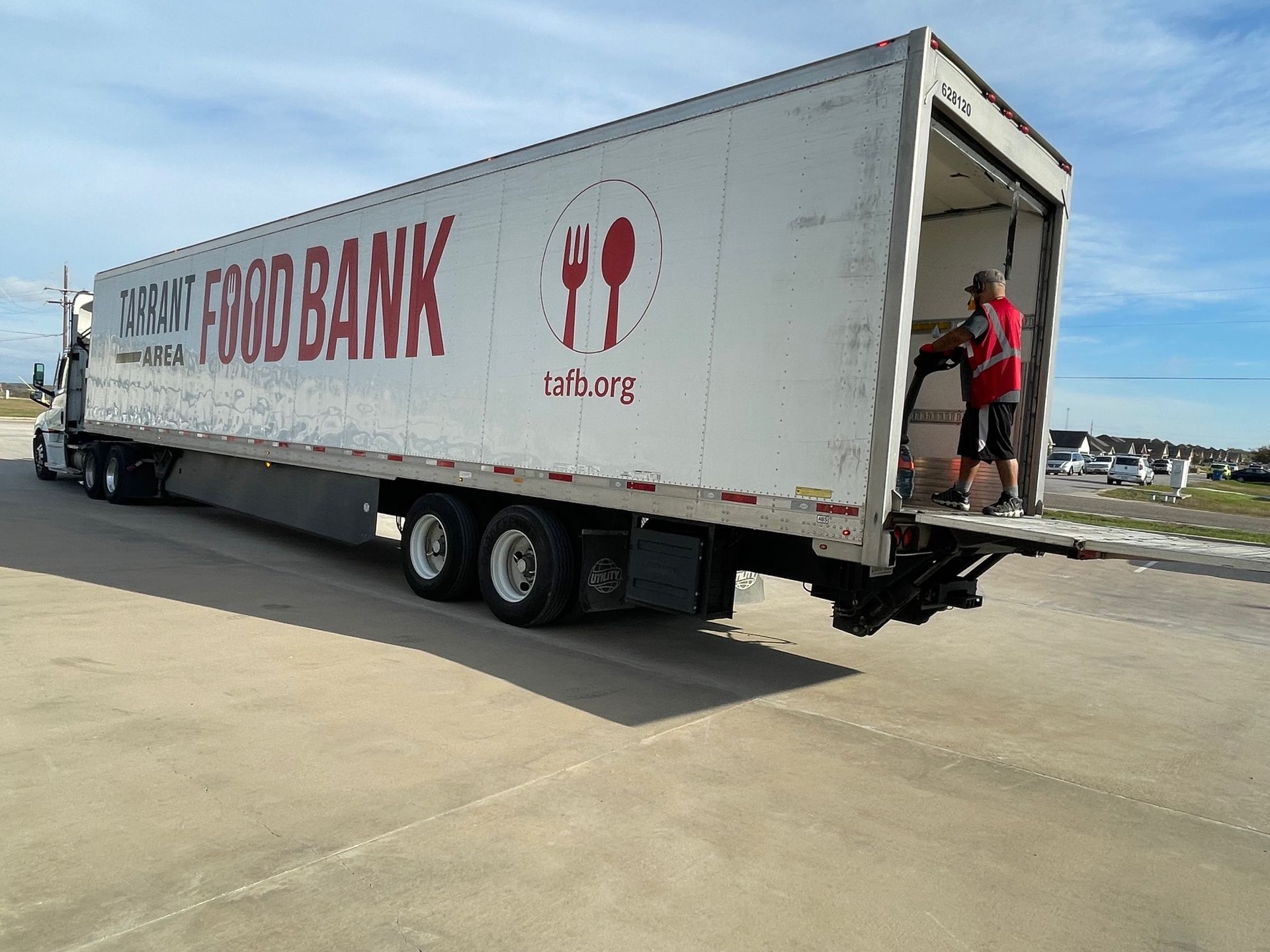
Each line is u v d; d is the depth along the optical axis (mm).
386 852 3248
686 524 6195
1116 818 4141
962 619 9594
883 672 6785
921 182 4742
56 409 16953
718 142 5641
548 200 6812
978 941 2967
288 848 3229
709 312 5621
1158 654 8258
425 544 8203
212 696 4848
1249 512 32781
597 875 3203
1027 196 6152
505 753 4336
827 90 5094
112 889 2889
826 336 5012
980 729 5418
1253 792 4621
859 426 4844
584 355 6445
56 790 3580
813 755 4680
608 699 5375
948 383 6891
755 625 8383
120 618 6434
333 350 9086
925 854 3594
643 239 6078
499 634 6910
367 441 8578
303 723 4539
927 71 4734
